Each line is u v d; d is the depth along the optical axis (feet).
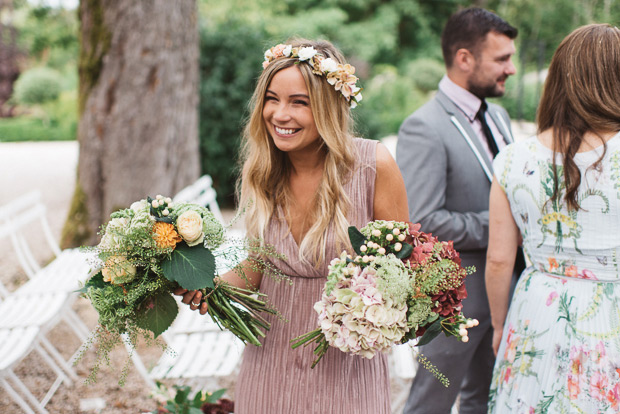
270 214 6.41
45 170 39.88
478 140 8.84
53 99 71.20
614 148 5.91
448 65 9.06
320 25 61.93
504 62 8.80
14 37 75.66
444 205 8.77
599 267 6.02
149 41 18.40
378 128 31.42
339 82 6.00
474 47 8.69
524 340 6.40
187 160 19.90
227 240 6.09
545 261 6.39
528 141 6.55
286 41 6.48
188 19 19.40
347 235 6.11
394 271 5.33
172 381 12.01
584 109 6.05
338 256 6.19
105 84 18.51
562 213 6.17
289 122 6.01
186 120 19.76
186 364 10.13
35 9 75.46
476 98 8.96
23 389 10.05
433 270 5.41
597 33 6.18
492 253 6.85
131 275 5.63
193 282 5.56
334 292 5.43
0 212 13.38
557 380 6.12
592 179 5.96
